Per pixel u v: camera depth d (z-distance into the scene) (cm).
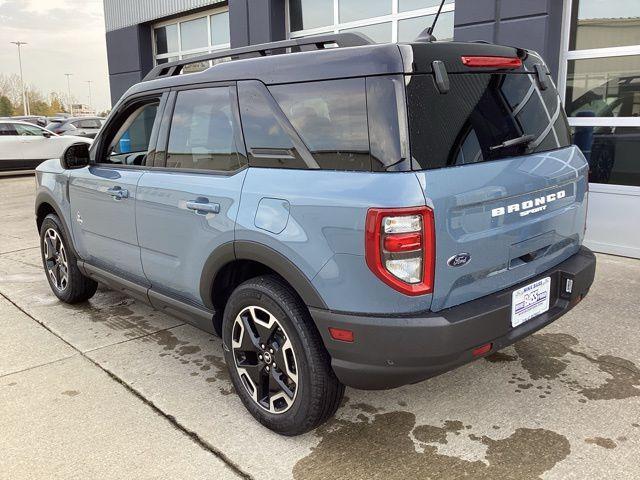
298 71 249
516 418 275
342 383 240
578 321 383
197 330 403
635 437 256
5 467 247
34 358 359
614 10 515
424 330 212
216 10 929
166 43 1056
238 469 244
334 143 232
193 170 298
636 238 520
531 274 257
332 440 262
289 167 249
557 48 539
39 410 294
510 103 255
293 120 248
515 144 249
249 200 256
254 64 271
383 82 218
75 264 431
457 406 288
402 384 230
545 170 257
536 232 254
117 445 263
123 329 406
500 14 536
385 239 208
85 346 376
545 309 264
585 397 291
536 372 319
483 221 227
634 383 304
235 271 287
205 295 291
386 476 236
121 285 367
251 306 265
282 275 244
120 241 354
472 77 240
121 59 1129
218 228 270
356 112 225
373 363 222
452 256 217
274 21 789
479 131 236
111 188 350
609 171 539
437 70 222
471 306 227
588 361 329
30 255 642
